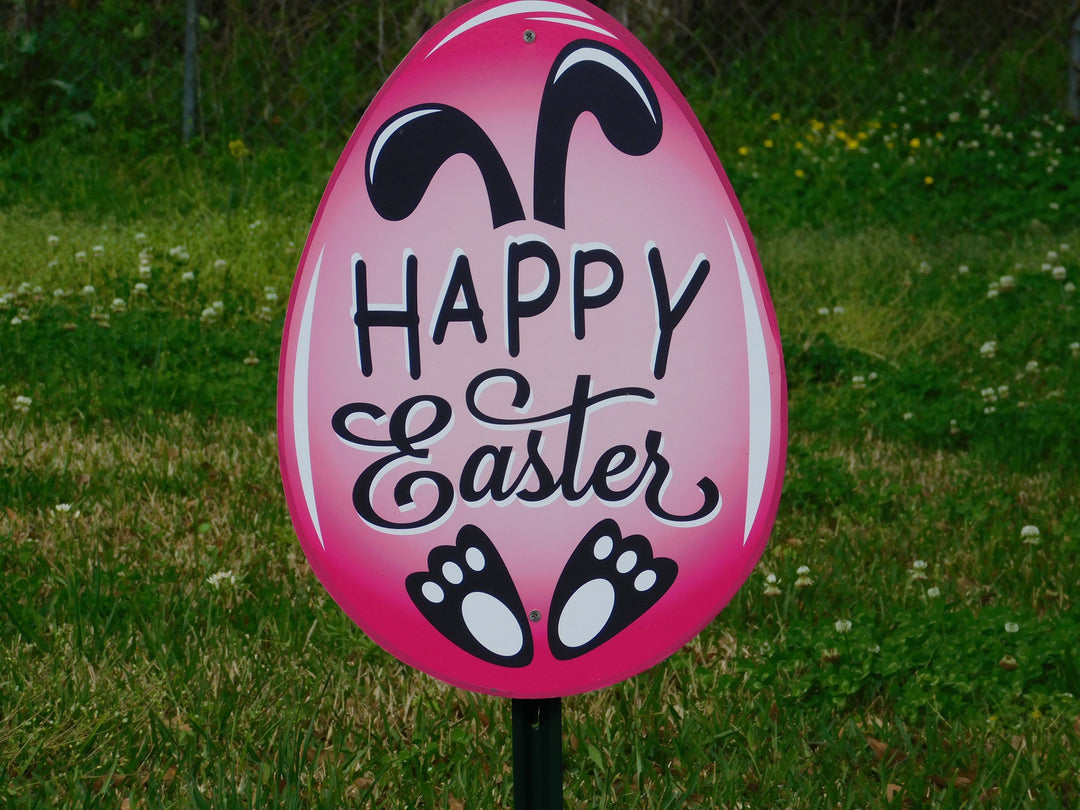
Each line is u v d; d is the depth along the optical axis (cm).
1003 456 497
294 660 311
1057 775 261
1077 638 309
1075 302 696
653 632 172
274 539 387
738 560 172
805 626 327
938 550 399
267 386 532
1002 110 1097
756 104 1162
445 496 167
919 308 702
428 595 169
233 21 1077
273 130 1043
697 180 167
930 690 294
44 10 1047
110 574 344
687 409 168
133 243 750
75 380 522
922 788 257
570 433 166
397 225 164
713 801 254
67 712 274
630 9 1169
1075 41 1095
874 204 946
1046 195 944
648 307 166
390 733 276
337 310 166
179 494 425
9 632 313
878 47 1305
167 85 1051
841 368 613
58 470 431
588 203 165
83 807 241
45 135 992
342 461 168
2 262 693
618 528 169
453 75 163
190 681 293
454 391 166
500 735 275
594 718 286
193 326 597
